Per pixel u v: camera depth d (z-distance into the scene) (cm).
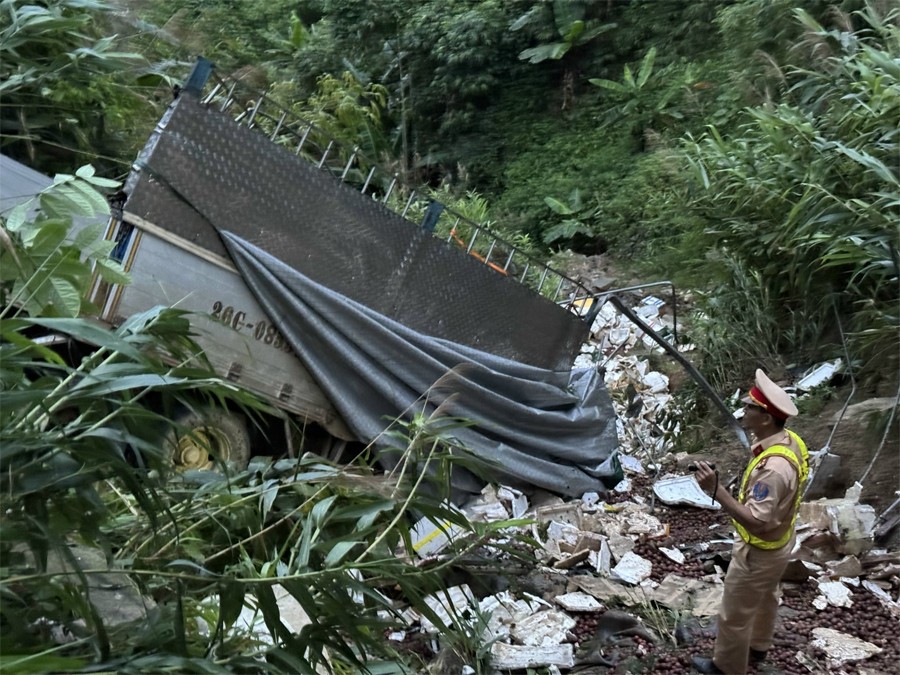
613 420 813
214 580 295
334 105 1488
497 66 1936
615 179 1647
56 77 639
